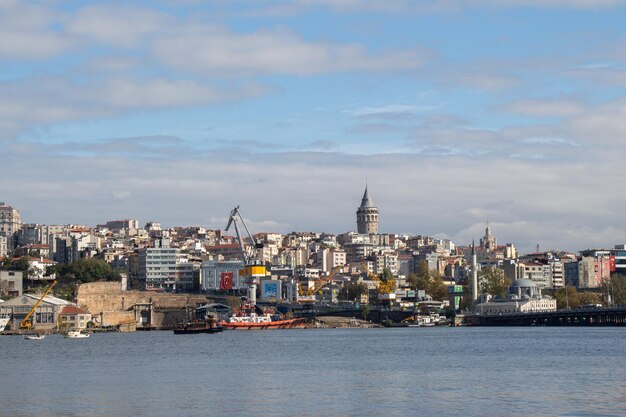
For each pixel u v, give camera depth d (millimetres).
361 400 166000
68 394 178125
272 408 156750
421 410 153250
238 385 191625
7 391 184125
